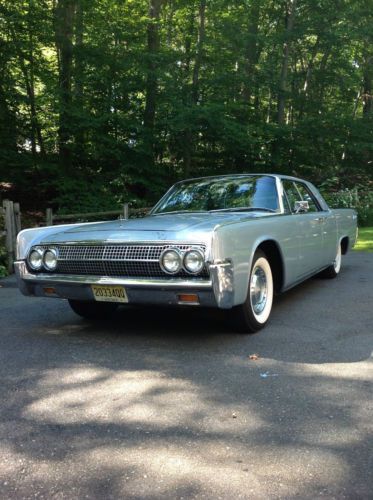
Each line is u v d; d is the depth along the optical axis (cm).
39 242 442
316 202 659
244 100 1981
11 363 374
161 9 1978
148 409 288
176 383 328
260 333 445
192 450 239
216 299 367
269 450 238
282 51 2038
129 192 1652
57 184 1562
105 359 379
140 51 1603
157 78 1599
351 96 2234
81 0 1458
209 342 419
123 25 1595
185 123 1580
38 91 1630
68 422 272
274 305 564
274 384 323
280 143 1950
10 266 855
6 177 1639
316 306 555
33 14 1336
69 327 480
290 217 513
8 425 270
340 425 264
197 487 208
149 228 410
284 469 221
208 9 1852
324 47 2003
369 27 1912
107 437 254
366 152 2098
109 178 1656
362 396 303
